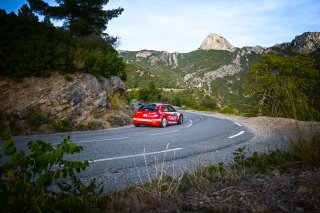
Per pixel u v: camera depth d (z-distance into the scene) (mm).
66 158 6973
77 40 19688
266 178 4160
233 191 3566
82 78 16703
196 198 3475
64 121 13984
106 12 25109
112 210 3014
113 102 19156
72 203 2691
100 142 9859
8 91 13711
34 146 2627
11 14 17938
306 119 6434
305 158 4770
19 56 14672
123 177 5246
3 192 2293
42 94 14336
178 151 8156
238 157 5332
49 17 23734
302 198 3074
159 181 3846
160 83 172750
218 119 23938
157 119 16281
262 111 21078
